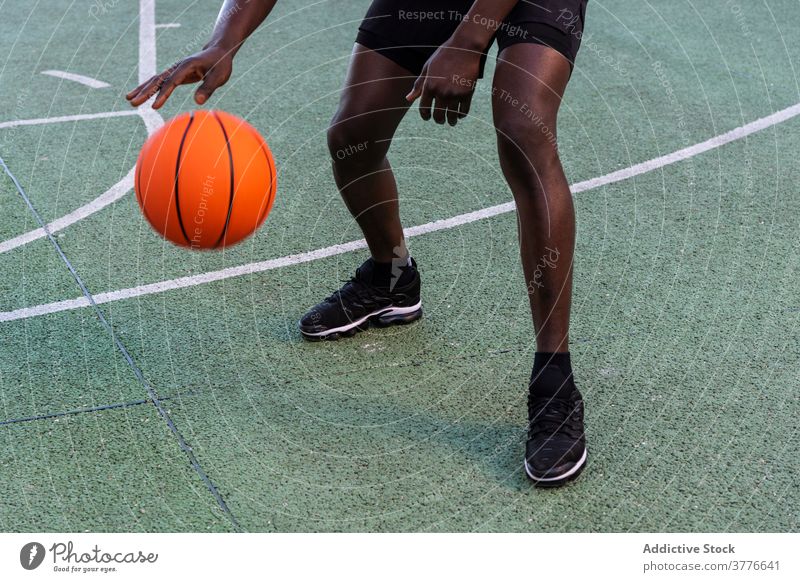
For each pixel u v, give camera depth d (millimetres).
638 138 4465
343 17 6352
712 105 4836
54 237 3531
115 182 4035
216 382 2664
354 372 2729
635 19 6188
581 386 2643
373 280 2883
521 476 2283
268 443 2404
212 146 2307
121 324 2953
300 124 4652
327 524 2137
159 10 6629
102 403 2555
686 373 2697
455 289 3182
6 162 4223
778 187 3934
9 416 2490
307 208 3793
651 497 2209
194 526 2129
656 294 3127
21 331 2904
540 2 2199
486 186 3988
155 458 2342
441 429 2465
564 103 4875
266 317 3016
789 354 2781
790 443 2391
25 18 6453
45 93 5133
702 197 3857
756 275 3240
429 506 2191
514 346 2852
